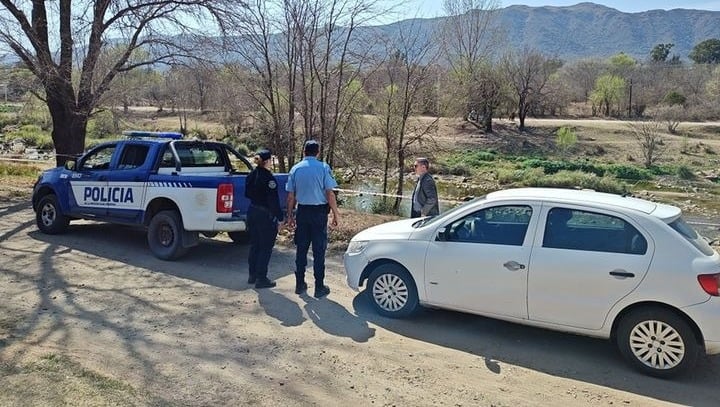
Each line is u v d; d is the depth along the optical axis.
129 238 9.47
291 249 8.98
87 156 9.10
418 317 6.03
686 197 24.62
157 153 8.30
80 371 4.47
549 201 5.22
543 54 53.53
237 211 7.80
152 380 4.43
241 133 23.64
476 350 5.23
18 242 8.91
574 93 69.75
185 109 36.72
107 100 16.98
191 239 8.07
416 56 17.31
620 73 71.19
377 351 5.14
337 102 14.90
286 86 14.91
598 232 4.98
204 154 8.99
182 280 7.18
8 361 4.59
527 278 5.15
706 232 15.98
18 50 13.20
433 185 8.38
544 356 5.13
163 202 8.28
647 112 58.41
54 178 9.33
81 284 6.85
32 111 18.73
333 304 6.40
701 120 52.34
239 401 4.16
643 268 4.70
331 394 4.32
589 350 5.27
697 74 69.00
